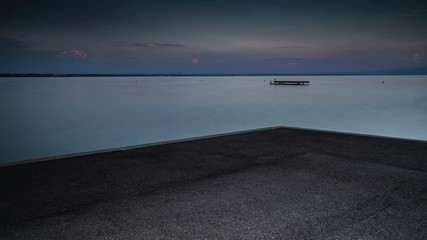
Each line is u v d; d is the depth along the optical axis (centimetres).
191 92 5059
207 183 333
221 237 217
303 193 303
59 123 1894
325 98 3647
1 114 2297
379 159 433
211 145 533
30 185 327
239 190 311
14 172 373
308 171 376
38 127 1758
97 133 1577
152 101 3347
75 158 444
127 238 216
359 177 353
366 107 2655
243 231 226
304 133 650
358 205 274
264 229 229
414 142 553
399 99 3406
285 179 346
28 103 3136
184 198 290
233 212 259
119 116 2194
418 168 390
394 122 1844
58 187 321
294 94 4366
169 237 217
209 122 1895
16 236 219
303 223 239
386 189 314
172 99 3612
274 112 2373
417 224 238
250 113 2323
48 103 3148
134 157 450
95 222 241
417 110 2405
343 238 217
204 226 234
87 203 279
